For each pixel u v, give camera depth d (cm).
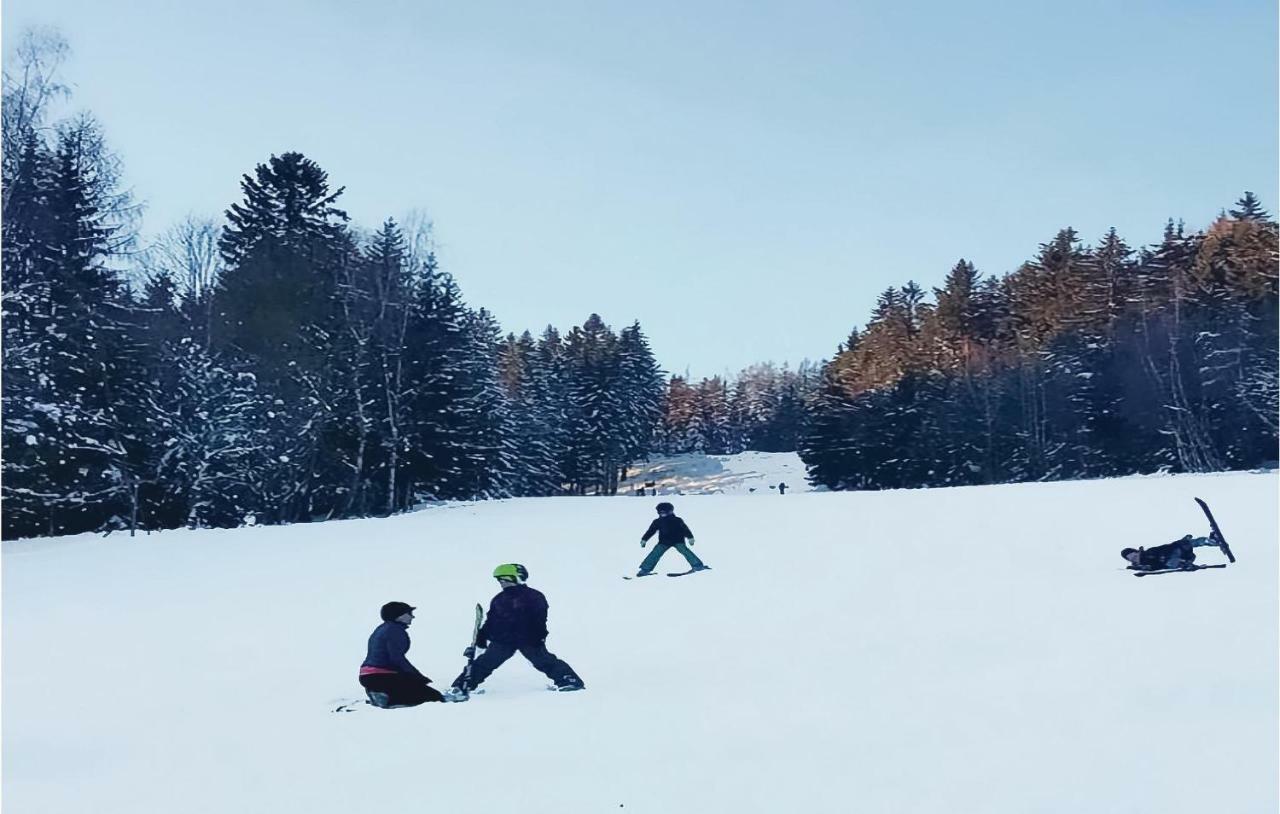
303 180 5109
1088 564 1427
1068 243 9656
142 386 3716
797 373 16512
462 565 1830
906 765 524
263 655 1028
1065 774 496
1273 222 7275
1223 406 6462
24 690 874
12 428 3064
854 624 1034
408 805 500
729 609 1196
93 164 3500
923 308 11294
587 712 698
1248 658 725
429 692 793
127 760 626
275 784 551
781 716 649
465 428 5288
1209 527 1750
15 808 529
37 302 3219
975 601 1139
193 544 2539
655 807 481
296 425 4484
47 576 1878
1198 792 464
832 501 3141
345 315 4806
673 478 11631
